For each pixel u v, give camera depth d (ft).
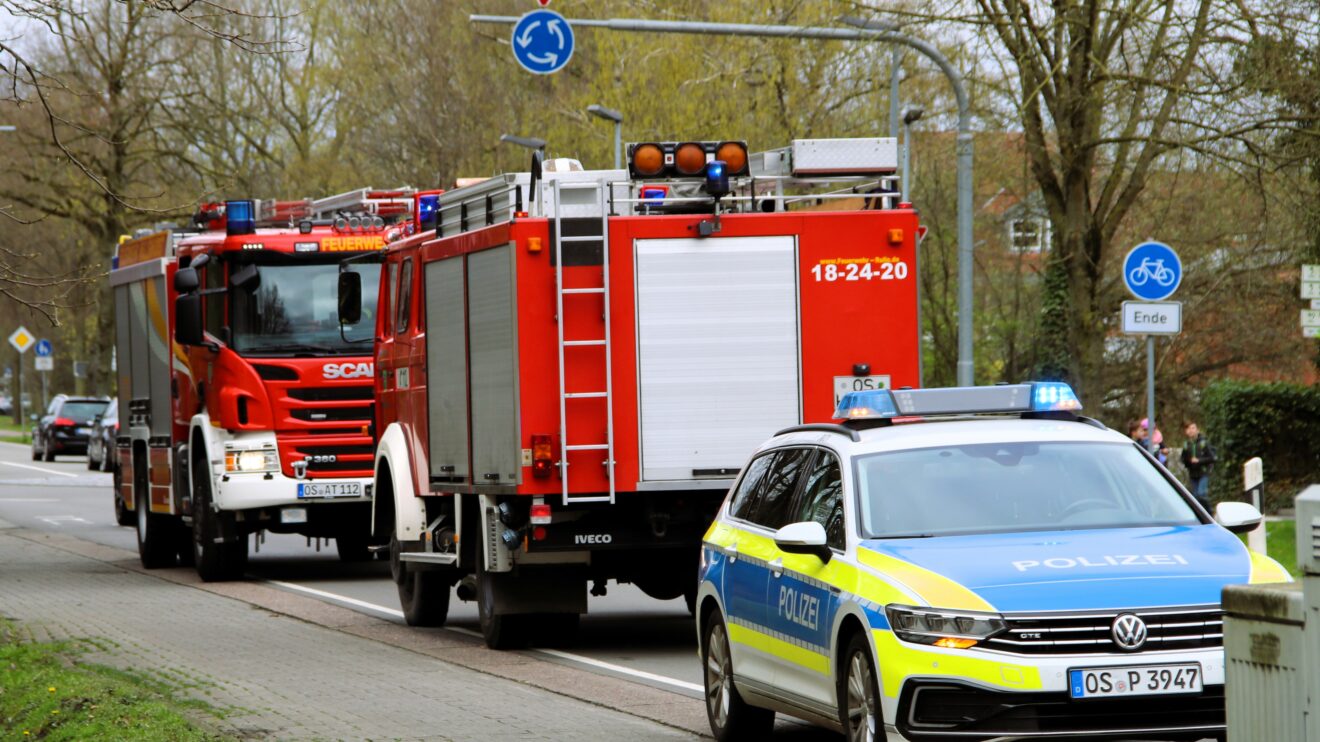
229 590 149.07
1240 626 39.11
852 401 71.10
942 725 55.98
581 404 99.04
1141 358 297.94
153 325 172.14
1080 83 197.36
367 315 154.51
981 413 71.77
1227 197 224.74
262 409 151.43
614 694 87.10
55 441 450.71
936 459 66.49
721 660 73.92
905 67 278.46
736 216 100.22
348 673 96.22
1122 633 55.72
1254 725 38.81
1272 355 288.51
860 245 101.50
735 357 100.12
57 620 124.47
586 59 352.28
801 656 64.54
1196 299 273.33
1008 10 194.39
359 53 368.68
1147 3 191.52
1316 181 187.93
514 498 101.45
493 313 102.32
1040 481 65.77
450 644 111.14
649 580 109.81
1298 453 218.59
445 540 115.75
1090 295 208.85
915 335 101.71
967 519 63.72
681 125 299.58
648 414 99.25
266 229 160.15
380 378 127.34
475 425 105.60
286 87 377.91
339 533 157.48
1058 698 55.26
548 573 105.50
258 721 78.07
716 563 74.64
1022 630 55.83
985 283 318.45
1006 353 319.68
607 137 312.29
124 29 246.88
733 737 73.10
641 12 314.76
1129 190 205.57
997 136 231.50
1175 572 57.88
